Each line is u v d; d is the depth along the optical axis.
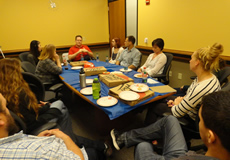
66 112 1.63
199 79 1.40
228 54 2.46
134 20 4.16
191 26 2.86
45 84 2.37
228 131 0.47
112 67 2.72
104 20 5.14
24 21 4.05
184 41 3.04
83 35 4.91
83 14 4.75
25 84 1.27
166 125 1.06
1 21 3.82
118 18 4.70
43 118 1.39
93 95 1.50
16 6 3.89
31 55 3.14
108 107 1.35
